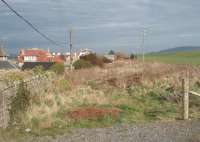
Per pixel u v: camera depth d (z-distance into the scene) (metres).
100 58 72.06
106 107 20.25
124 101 22.28
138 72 38.47
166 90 25.97
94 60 66.62
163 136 13.44
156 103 22.12
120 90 27.77
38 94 21.78
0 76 24.98
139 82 30.75
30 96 19.45
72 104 21.34
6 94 15.37
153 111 19.39
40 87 23.89
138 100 23.30
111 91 27.25
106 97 23.75
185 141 12.59
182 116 17.14
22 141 13.20
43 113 17.44
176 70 39.00
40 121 16.02
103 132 14.53
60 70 53.06
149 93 25.03
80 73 42.72
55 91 25.92
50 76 30.95
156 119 17.42
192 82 28.14
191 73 34.88
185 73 34.09
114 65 60.22
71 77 38.25
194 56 121.62
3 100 14.84
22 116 16.23
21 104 17.20
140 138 13.24
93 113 17.89
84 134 14.23
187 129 14.55
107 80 34.28
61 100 21.53
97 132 14.56
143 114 18.78
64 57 116.94
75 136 13.89
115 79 33.88
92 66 61.34
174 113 18.67
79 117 17.22
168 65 47.97
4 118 14.84
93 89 28.73
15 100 16.45
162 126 15.38
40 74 29.38
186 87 17.05
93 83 32.94
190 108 19.66
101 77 37.88
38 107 18.33
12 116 15.82
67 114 17.83
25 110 17.25
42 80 25.41
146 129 14.86
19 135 14.01
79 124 16.16
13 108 16.08
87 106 20.53
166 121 16.69
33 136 13.95
